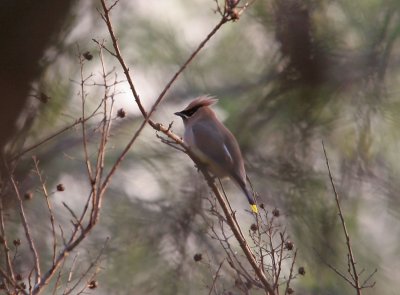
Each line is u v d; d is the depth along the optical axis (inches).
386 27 518.0
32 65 460.1
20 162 386.0
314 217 514.6
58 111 502.0
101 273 513.3
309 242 508.7
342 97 524.4
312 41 523.5
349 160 522.0
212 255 477.4
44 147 521.7
